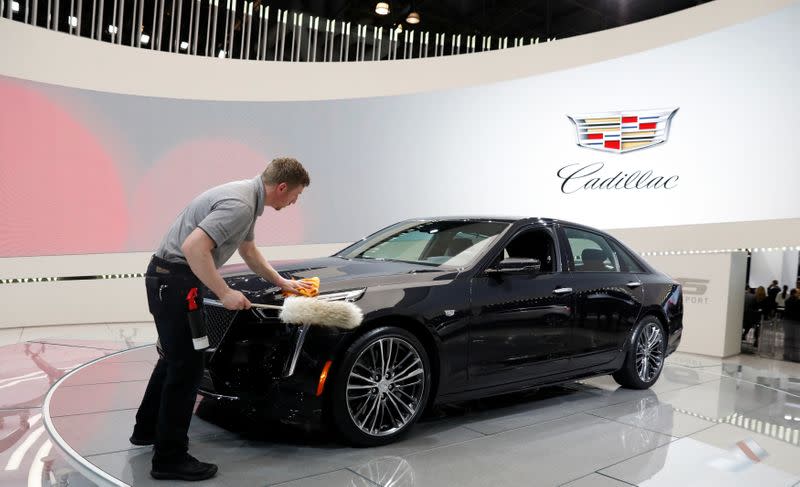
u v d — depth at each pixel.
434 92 8.03
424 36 13.84
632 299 4.43
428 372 3.17
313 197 8.01
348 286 3.04
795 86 6.11
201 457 2.82
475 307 3.38
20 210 6.63
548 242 4.02
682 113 6.80
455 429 3.46
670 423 3.74
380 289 3.07
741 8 6.44
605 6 12.06
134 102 7.27
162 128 7.44
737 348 7.02
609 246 4.55
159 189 7.44
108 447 2.89
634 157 7.11
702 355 6.82
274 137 7.93
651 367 4.73
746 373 5.74
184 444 2.55
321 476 2.64
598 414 3.90
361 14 12.88
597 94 7.30
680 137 6.82
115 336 6.29
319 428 3.12
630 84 7.12
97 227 7.09
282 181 2.64
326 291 2.96
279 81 7.94
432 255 3.81
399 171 8.09
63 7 10.91
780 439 3.51
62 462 2.72
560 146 7.52
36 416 3.41
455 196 7.98
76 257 6.97
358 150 8.10
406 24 13.23
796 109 6.11
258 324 2.84
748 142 6.39
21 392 3.92
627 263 4.64
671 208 6.87
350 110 8.09
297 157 7.97
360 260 3.79
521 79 7.72
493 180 7.84
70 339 6.02
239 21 12.78
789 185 6.14
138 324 7.19
